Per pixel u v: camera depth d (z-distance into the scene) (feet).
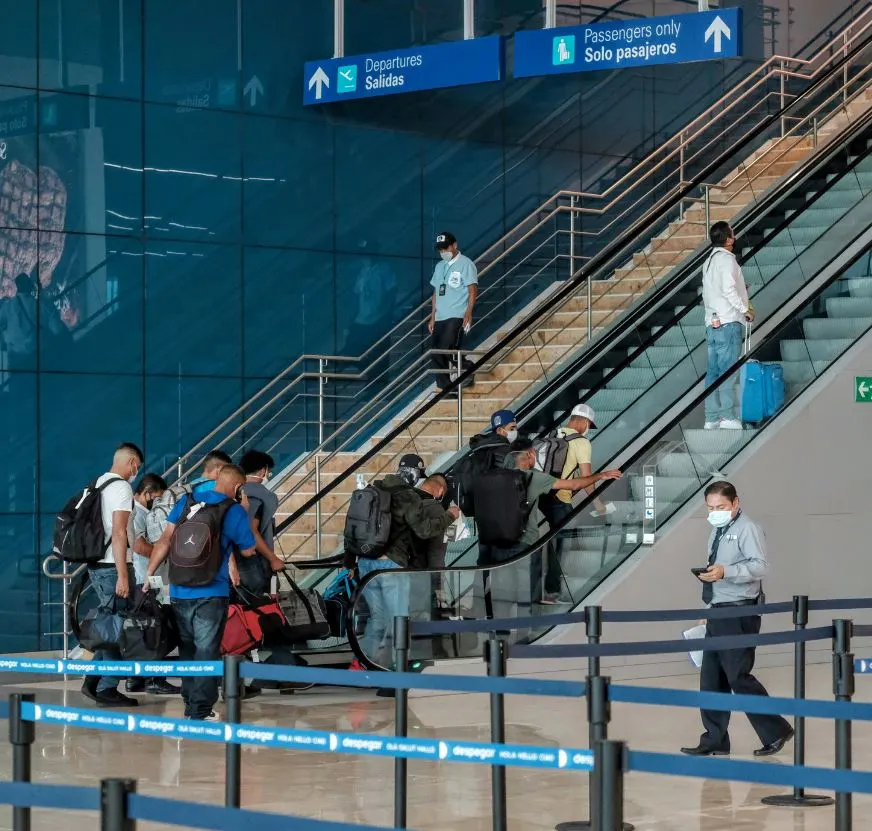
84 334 66.74
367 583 49.60
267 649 50.16
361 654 49.39
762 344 59.98
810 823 31.24
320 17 74.64
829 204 69.15
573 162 82.69
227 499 42.83
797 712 24.09
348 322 75.00
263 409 71.67
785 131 89.56
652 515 56.03
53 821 31.22
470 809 32.30
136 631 44.93
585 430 57.82
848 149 73.41
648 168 85.25
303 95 73.67
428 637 50.39
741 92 89.56
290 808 32.19
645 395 63.10
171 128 69.56
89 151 67.00
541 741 41.01
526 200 81.05
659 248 79.51
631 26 67.00
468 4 78.64
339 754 39.29
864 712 23.90
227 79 71.36
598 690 24.48
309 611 50.98
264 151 72.43
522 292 80.02
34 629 64.80
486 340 77.97
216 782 35.04
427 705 48.03
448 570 50.96
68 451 66.13
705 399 57.98
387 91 70.54
